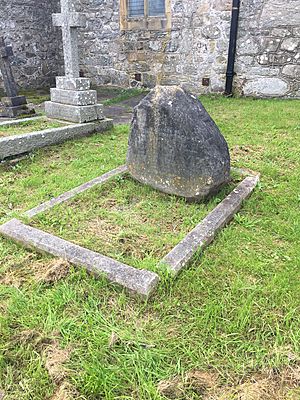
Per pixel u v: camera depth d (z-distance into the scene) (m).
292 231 2.51
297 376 1.48
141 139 3.09
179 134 2.84
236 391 1.43
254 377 1.49
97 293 1.97
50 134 4.38
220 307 1.83
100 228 2.59
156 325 1.76
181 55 7.74
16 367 1.57
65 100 5.11
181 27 7.51
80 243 2.38
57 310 1.84
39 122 5.21
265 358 1.57
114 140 4.73
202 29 7.29
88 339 1.66
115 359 1.57
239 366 1.53
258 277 2.07
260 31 6.74
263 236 2.48
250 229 2.57
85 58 9.07
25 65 8.86
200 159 2.79
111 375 1.48
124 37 8.32
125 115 6.43
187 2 7.23
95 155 4.12
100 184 3.22
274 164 3.72
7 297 1.96
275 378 1.48
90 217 2.74
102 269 2.06
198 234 2.39
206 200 2.97
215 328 1.71
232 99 7.11
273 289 1.94
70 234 2.50
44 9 8.90
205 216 2.70
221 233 2.50
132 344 1.64
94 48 8.84
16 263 2.23
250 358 1.57
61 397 1.41
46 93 8.75
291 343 1.64
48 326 1.73
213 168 2.80
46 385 1.48
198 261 2.22
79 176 3.55
